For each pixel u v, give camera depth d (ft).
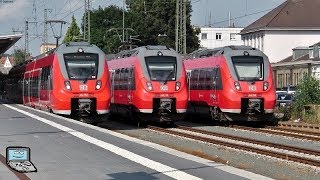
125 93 154.81
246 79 144.66
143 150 73.92
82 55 136.67
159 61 145.07
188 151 95.86
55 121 119.96
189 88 171.94
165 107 143.02
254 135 127.44
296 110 175.11
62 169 58.39
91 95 134.62
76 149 74.28
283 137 122.11
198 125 160.04
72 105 134.72
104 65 137.28
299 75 311.47
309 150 94.43
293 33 394.32
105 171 57.41
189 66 173.68
